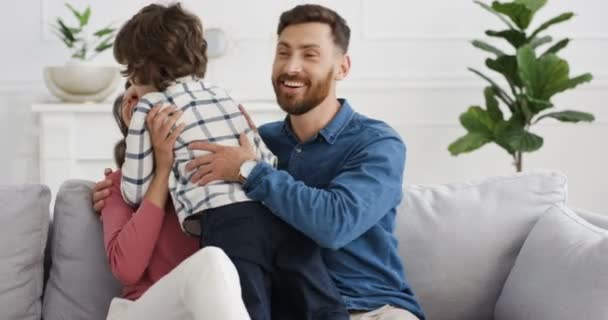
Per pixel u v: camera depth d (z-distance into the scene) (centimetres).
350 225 193
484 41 452
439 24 450
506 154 459
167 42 196
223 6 440
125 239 189
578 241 202
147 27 198
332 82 215
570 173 463
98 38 435
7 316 198
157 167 194
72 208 206
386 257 208
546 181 234
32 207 204
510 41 414
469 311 223
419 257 223
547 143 461
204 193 191
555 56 399
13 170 434
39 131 435
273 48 442
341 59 218
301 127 217
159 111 194
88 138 395
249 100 414
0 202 202
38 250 204
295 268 190
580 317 185
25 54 433
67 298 202
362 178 200
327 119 217
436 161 456
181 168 195
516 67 410
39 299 205
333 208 191
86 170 398
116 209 198
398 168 207
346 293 203
